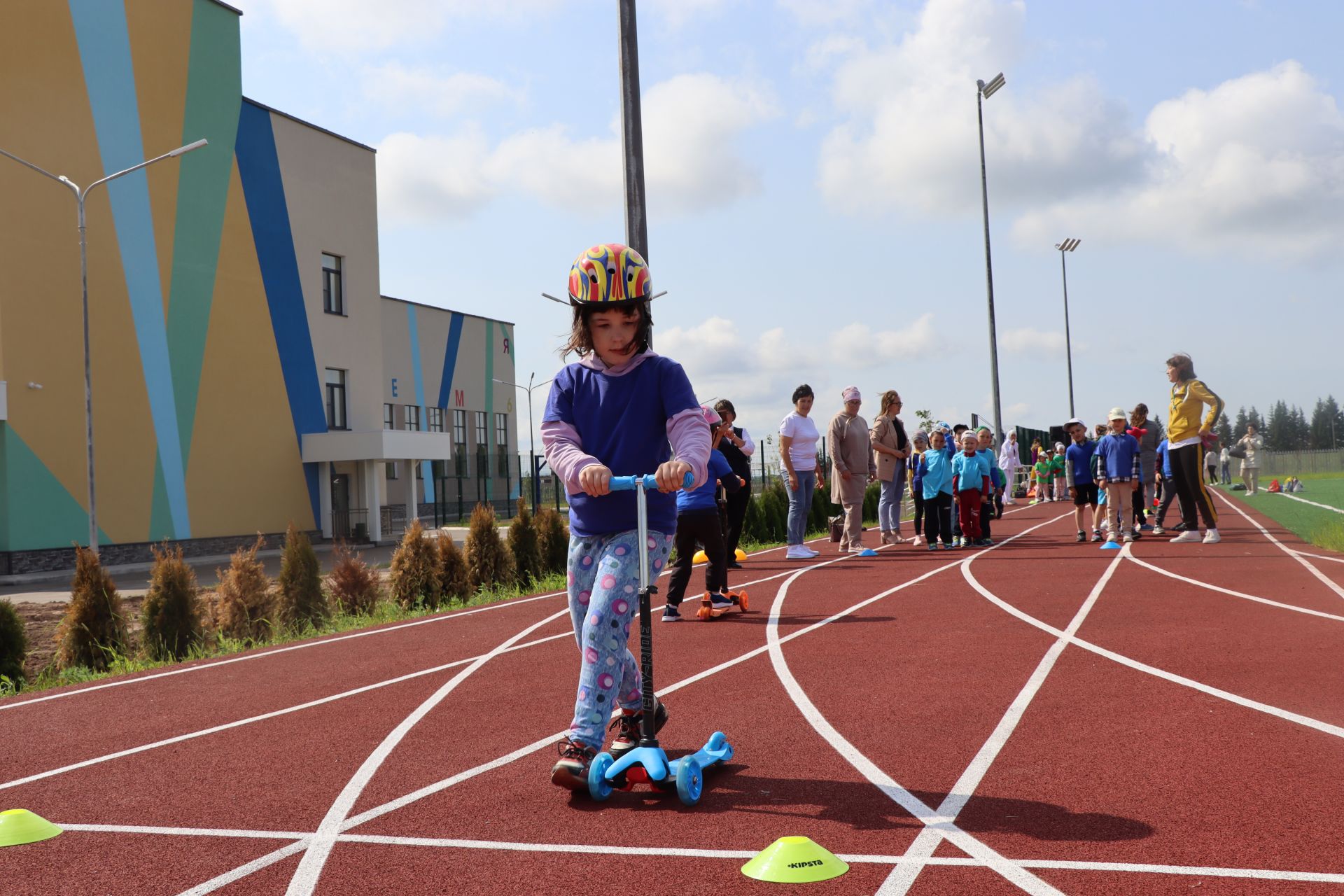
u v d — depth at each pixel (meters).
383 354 53.22
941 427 16.02
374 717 6.14
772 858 3.39
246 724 6.14
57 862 3.82
